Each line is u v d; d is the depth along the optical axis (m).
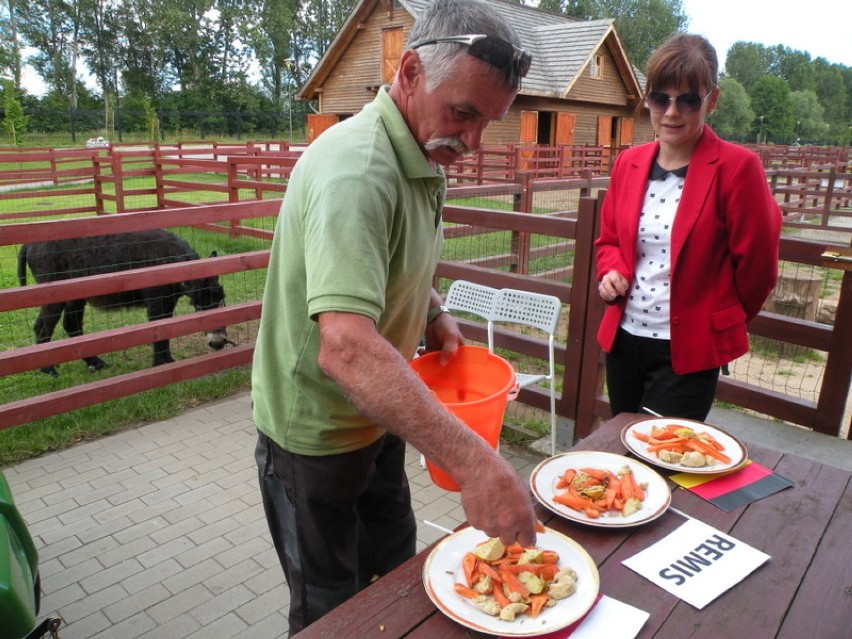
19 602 1.54
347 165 1.27
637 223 2.30
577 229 3.46
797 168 13.65
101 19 50.78
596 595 1.21
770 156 16.75
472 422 1.55
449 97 1.27
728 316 2.19
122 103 48.47
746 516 1.53
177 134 41.00
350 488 1.67
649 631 1.16
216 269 4.20
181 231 10.29
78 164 20.55
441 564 1.31
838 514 1.55
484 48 1.21
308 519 1.66
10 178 13.43
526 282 3.90
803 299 5.78
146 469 3.45
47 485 3.29
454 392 1.92
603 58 23.31
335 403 1.53
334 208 1.22
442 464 1.13
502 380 1.76
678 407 2.30
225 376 4.64
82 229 3.55
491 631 1.13
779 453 1.86
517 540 1.15
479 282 4.14
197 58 50.84
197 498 3.17
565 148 16.06
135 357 5.40
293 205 1.40
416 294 1.58
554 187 7.17
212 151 17.08
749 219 2.06
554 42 22.84
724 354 2.21
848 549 1.41
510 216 3.76
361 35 22.30
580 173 16.41
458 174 14.20
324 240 1.21
